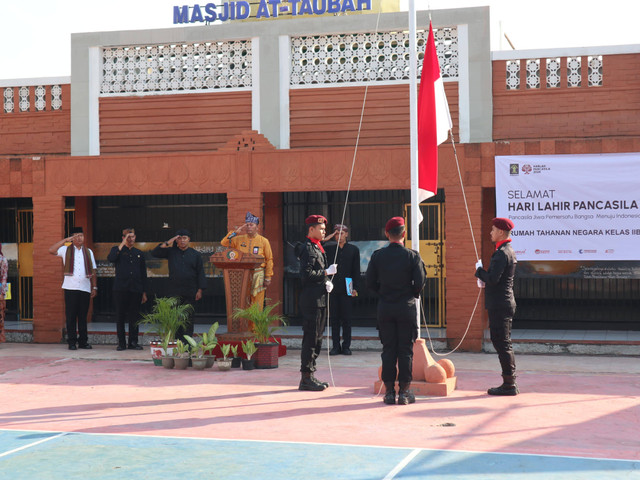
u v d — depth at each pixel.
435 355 12.73
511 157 13.11
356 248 12.95
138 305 13.59
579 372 10.81
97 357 12.52
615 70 13.31
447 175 13.34
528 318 14.62
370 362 11.97
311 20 14.39
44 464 5.86
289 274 15.32
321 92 14.40
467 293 13.22
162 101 14.94
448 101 13.91
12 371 11.11
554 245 13.02
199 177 14.06
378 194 14.97
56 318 14.52
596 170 12.86
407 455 6.06
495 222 8.91
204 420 7.58
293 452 6.18
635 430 7.07
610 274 13.78
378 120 14.17
